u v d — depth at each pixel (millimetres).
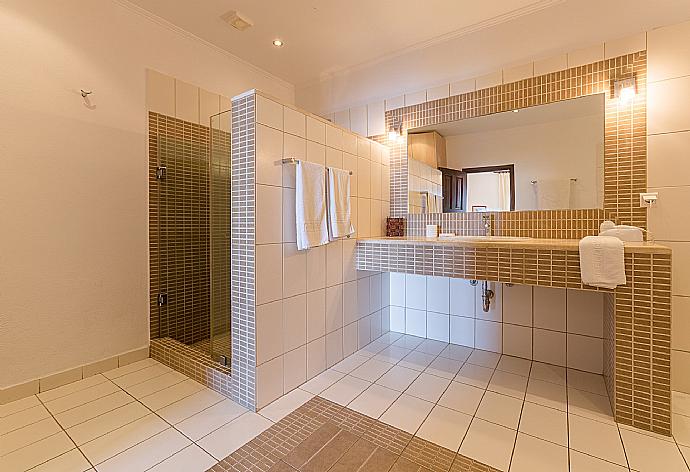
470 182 2615
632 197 2041
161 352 2404
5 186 1834
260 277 1818
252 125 1800
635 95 2023
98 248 2217
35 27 1925
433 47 2730
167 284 2623
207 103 2809
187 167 2723
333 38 2686
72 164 2084
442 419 1707
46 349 1988
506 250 1895
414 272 2264
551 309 2379
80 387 2025
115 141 2283
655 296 1560
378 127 3049
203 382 2076
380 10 2338
